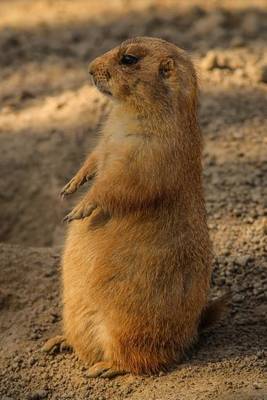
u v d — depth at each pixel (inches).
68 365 459.8
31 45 836.0
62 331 486.3
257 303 497.7
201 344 460.4
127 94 431.8
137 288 428.1
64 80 770.8
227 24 858.8
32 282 520.1
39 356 468.1
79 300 443.5
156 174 419.2
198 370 432.5
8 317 503.2
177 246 429.7
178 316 434.0
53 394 442.0
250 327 476.4
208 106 705.6
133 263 427.8
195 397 399.5
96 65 441.7
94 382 440.8
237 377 419.5
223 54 784.9
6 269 525.3
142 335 433.1
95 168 457.4
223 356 444.1
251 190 596.7
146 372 440.5
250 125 678.5
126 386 433.1
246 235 549.6
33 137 693.3
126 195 421.4
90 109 717.9
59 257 537.0
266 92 727.7
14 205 649.0
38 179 654.5
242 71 756.6
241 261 523.5
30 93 753.0
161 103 426.0
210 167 626.8
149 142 421.1
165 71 430.3
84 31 858.1
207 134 668.1
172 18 876.0
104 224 437.7
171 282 430.0
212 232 556.1
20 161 667.4
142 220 426.9
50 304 506.9
